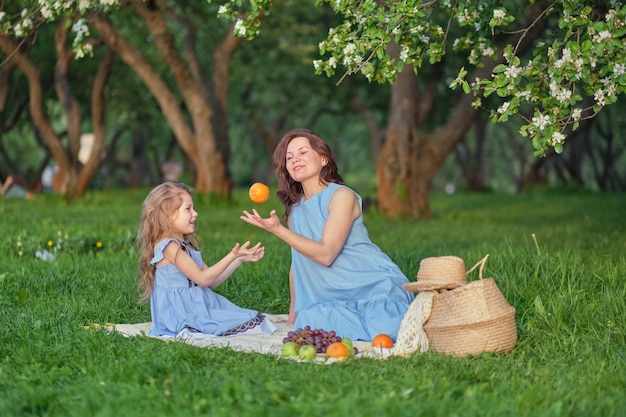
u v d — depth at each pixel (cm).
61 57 2664
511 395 469
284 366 529
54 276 922
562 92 634
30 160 5050
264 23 2684
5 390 491
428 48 735
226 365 533
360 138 6041
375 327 646
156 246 685
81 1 870
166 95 2427
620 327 656
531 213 2483
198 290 689
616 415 437
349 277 675
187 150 2519
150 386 478
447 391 462
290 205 711
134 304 823
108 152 4759
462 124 2139
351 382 475
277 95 4328
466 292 575
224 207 2434
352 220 679
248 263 1005
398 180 2130
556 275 800
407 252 1145
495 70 659
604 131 4697
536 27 1717
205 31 2781
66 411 450
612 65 631
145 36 2780
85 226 1428
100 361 549
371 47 708
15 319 701
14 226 1388
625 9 610
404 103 2119
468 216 2322
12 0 1103
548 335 643
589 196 3469
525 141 5525
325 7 3378
